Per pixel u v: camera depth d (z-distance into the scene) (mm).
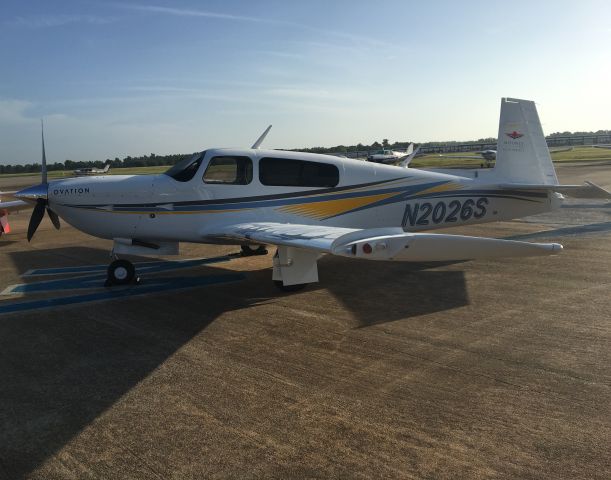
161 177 6707
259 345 4418
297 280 6043
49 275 7504
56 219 7418
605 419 3047
